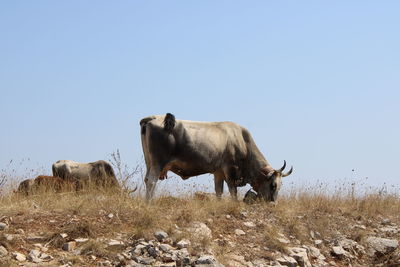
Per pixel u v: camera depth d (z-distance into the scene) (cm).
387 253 1218
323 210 1436
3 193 1266
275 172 1574
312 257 1138
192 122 1469
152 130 1375
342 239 1251
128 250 973
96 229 1032
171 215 1158
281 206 1399
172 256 956
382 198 1616
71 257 912
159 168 1374
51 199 1204
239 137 1562
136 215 1119
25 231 997
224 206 1282
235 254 1045
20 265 864
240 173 1573
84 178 1789
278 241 1128
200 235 1052
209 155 1462
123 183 1312
